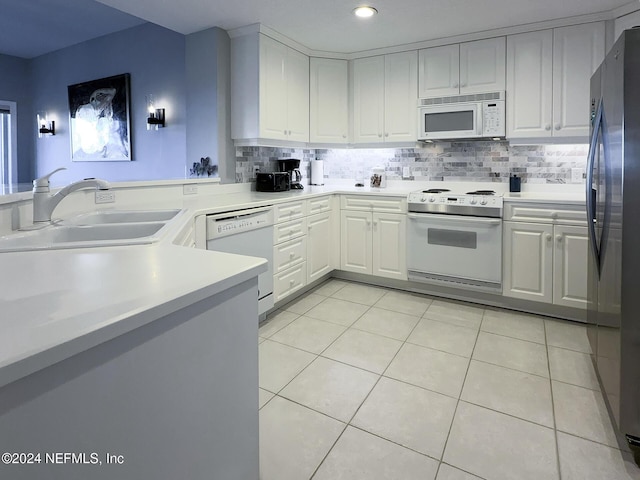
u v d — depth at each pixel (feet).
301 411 6.17
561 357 7.86
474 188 12.14
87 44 15.17
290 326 9.36
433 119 11.64
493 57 10.82
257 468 3.70
